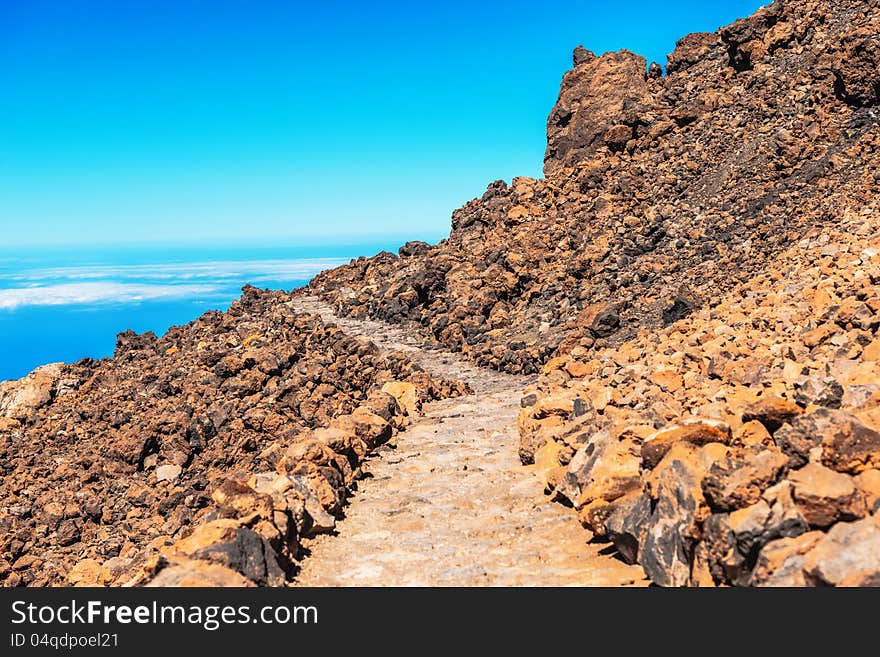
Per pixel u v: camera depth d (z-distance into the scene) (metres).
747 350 19.23
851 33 42.12
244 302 58.22
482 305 45.75
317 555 13.33
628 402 18.23
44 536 26.42
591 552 12.37
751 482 9.09
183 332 49.88
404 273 52.91
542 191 53.56
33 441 33.31
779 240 35.66
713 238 40.22
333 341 41.66
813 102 43.38
